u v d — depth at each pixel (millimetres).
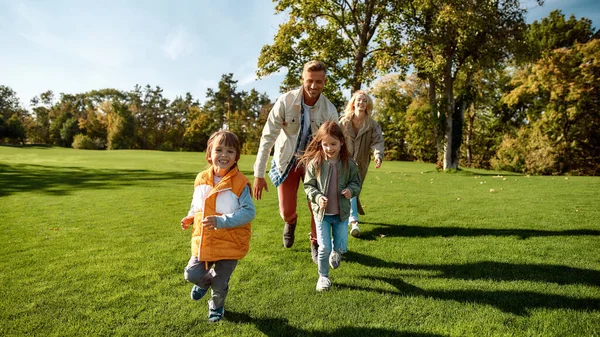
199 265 2395
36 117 76625
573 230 4691
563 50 25516
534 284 2932
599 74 24859
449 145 19609
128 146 66625
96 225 5199
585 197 7773
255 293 2822
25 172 15078
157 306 2596
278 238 4473
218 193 2463
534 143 27859
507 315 2432
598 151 27328
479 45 17859
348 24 20281
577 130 26922
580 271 3215
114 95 83062
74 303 2629
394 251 3912
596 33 31625
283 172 3689
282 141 3699
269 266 3434
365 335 2217
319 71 3371
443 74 18750
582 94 25203
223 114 69625
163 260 3584
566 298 2670
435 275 3188
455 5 16531
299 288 2914
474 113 34281
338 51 18578
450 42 17859
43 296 2742
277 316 2461
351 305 2609
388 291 2857
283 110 3541
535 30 33375
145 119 75188
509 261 3514
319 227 2994
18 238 4449
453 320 2383
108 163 22141
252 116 72000
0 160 23578
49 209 6523
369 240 4395
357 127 4488
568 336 2158
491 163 30609
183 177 13523
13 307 2559
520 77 30062
